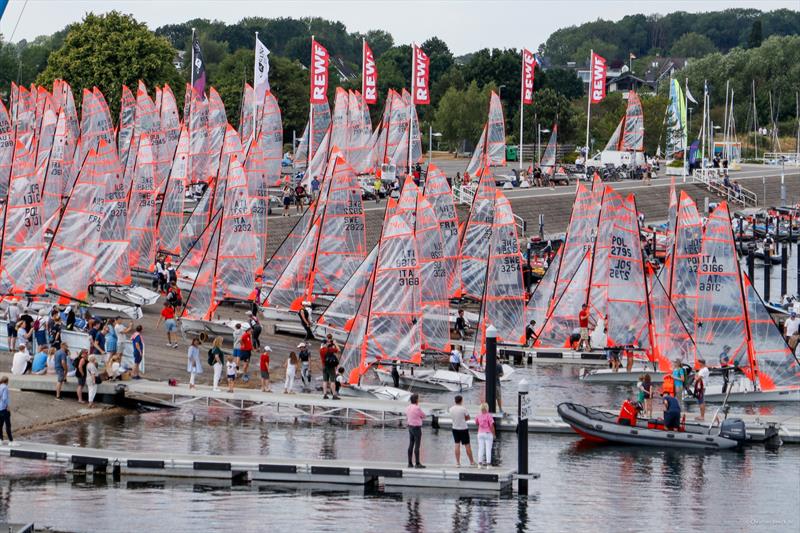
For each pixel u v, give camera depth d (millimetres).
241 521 185625
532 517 192500
